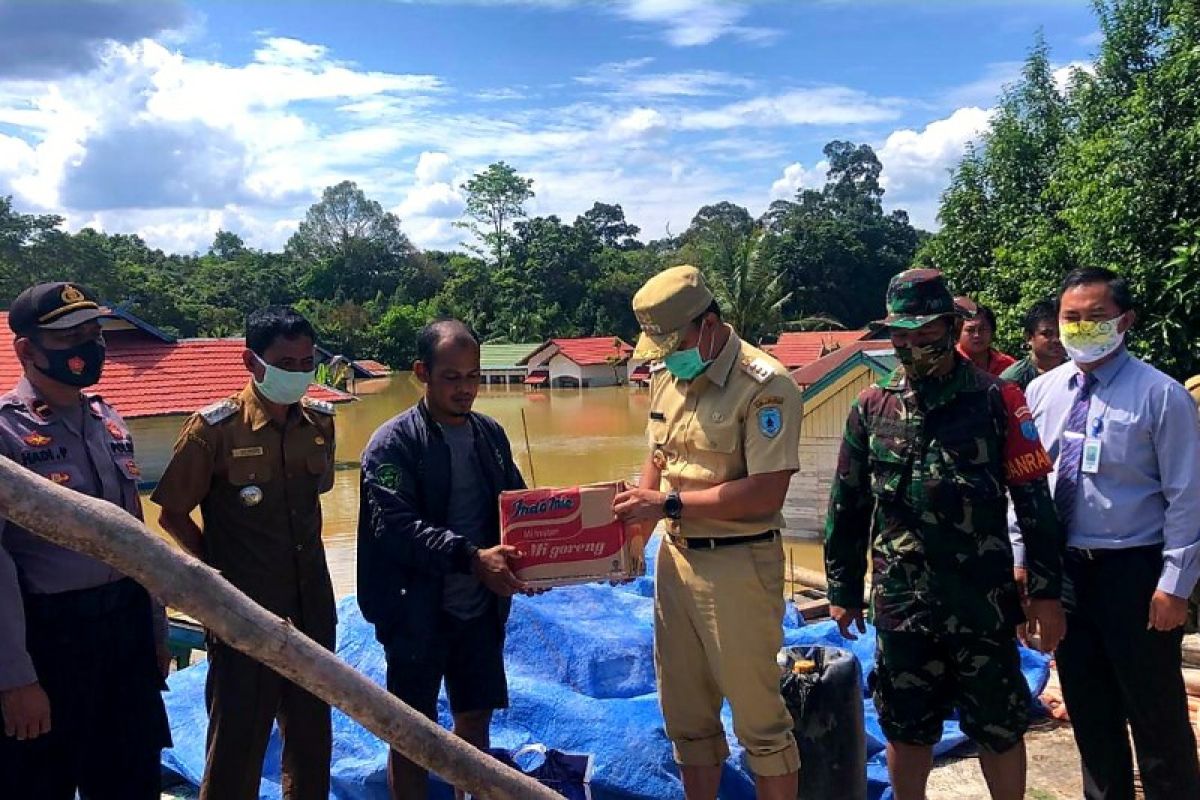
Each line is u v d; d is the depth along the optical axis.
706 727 3.37
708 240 73.56
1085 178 10.72
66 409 2.97
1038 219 14.04
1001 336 12.42
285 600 3.26
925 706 3.30
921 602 3.21
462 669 3.48
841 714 3.58
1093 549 3.31
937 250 17.03
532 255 78.56
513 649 4.91
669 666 3.35
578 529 3.14
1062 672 3.48
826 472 12.90
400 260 93.62
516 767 3.52
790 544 12.91
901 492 3.23
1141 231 9.45
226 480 3.20
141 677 3.04
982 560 3.14
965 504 3.12
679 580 3.26
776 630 3.20
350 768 3.96
